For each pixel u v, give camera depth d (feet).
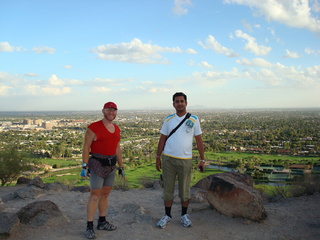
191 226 15.06
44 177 128.57
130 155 205.67
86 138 13.96
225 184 16.44
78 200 21.80
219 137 343.46
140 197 23.89
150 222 15.87
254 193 16.14
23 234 13.60
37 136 360.07
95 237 13.43
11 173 37.11
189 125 15.10
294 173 139.33
